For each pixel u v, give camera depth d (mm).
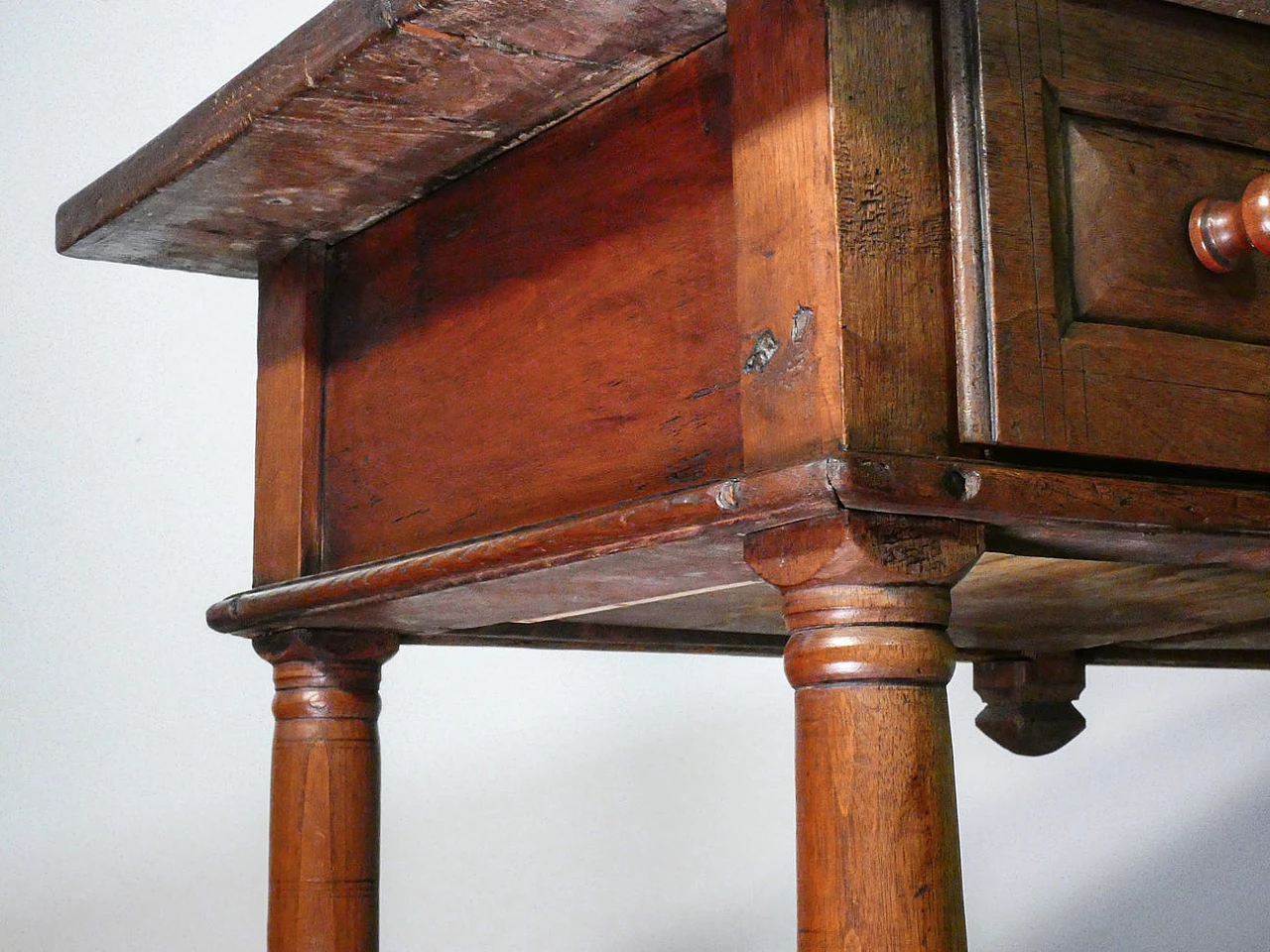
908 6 882
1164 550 971
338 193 1260
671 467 984
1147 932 2393
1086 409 889
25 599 2242
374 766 1400
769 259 889
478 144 1162
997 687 1778
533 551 1034
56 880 2188
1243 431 952
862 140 855
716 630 1571
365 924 1368
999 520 862
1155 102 949
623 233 1047
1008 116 885
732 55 932
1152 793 2420
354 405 1325
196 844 2266
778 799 2441
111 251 1397
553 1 932
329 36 1023
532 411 1119
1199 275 956
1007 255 872
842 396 829
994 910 2420
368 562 1258
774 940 2383
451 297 1220
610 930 2336
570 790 2363
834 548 830
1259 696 2387
